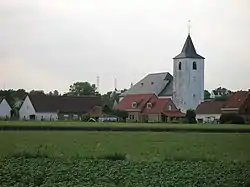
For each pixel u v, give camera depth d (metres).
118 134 60.88
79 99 136.75
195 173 23.20
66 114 132.12
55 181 20.66
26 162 26.14
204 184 20.56
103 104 137.00
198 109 129.38
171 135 60.94
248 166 26.31
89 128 70.94
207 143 47.53
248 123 102.75
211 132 70.31
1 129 66.44
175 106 128.25
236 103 120.88
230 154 34.72
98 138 52.25
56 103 132.88
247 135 61.94
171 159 28.78
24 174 22.06
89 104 136.00
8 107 129.62
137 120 121.75
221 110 123.69
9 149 35.34
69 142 45.53
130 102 135.38
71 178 21.23
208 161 28.72
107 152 33.41
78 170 23.19
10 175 21.73
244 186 20.53
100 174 22.27
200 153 34.91
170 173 22.95
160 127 73.31
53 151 33.50
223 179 21.78
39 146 39.62
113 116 117.25
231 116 103.88
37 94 136.38
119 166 24.83
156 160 27.97
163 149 39.34
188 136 58.97
